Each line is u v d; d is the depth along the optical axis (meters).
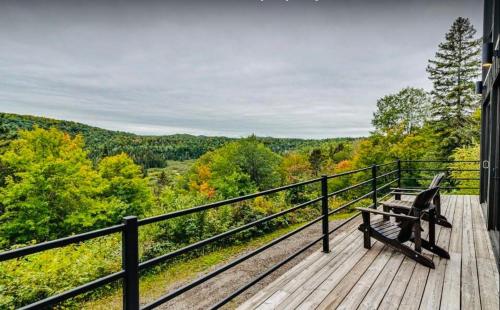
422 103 31.09
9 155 18.34
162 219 1.75
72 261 9.44
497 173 3.77
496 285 2.75
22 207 17.27
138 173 24.97
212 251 13.04
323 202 3.65
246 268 8.76
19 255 1.13
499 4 3.86
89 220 18.89
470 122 22.61
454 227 4.90
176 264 11.43
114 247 10.95
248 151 29.62
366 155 23.91
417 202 3.32
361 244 3.99
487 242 4.09
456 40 24.30
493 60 3.89
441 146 21.78
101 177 22.80
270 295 2.61
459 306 2.38
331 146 51.34
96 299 8.85
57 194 18.22
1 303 7.47
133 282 1.58
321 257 3.54
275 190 2.77
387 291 2.65
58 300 1.26
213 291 7.43
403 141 22.92
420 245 3.29
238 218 15.30
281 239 2.87
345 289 2.70
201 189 28.28
